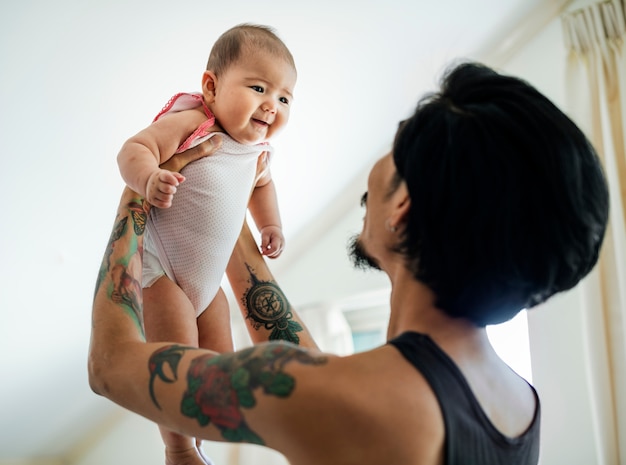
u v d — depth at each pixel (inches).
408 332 34.2
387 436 29.7
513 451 33.9
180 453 46.7
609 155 96.4
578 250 33.8
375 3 94.7
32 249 108.2
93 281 119.2
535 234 32.6
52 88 85.9
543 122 33.7
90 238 111.0
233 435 32.0
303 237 137.0
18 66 81.5
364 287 130.3
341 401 29.8
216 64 52.6
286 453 30.8
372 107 113.3
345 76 105.7
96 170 99.7
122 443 157.8
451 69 39.5
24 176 95.7
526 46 116.5
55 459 165.8
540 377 101.5
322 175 123.5
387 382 30.8
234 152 49.6
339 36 98.6
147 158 43.9
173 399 33.1
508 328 108.0
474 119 33.9
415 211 34.0
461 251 32.7
